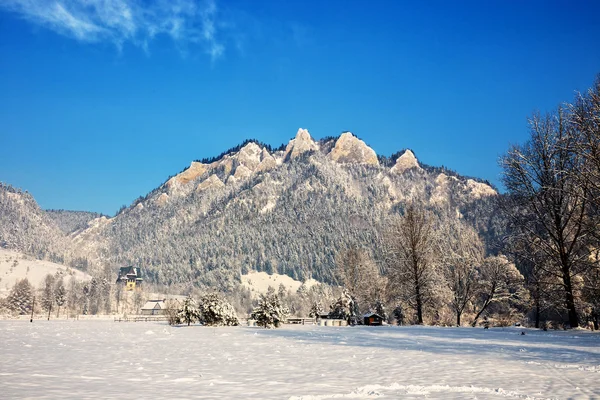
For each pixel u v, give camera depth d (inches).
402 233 2388.0
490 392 503.2
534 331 1578.5
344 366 743.1
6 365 732.0
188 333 1765.5
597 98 1294.3
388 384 560.1
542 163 1489.9
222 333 1756.9
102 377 609.3
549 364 723.4
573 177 1354.6
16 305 5349.4
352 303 2844.5
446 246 2628.0
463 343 1149.1
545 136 1482.5
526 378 594.9
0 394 466.0
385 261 2544.3
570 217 1413.6
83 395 468.4
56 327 2287.2
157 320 3715.6
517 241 1598.2
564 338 1238.9
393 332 1708.9
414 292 2343.8
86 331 1911.9
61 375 622.5
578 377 599.8
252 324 2664.9
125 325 2632.9
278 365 759.1
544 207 1477.6
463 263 2461.9
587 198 1326.3
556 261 1462.8
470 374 636.1
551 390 511.5
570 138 1386.6
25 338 1428.4
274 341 1317.7
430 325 2412.6
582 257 1441.9
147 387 528.1
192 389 517.7
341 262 3134.8
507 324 2292.1
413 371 674.2
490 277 2354.8
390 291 2482.8
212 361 818.8
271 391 509.7
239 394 489.1
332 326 2388.0
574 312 1448.1
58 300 6161.4
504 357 827.4
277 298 2305.6
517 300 2333.9
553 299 1497.3
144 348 1096.2
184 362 802.2
